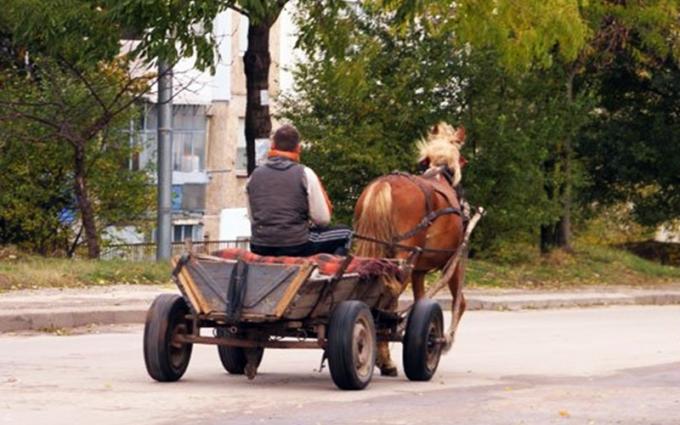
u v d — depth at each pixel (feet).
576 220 133.39
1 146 99.76
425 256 48.16
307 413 36.29
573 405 39.24
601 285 107.24
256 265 40.57
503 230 106.83
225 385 42.80
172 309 42.45
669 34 113.70
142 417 35.06
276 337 46.32
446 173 50.98
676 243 146.82
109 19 77.25
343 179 101.35
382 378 46.01
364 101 101.04
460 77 102.17
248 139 85.56
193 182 162.20
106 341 58.03
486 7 88.63
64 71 98.99
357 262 42.91
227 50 162.71
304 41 85.56
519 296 92.68
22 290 74.54
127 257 115.65
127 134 106.22
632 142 123.24
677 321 78.84
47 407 36.63
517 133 101.86
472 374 48.52
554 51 104.17
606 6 105.70
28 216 104.42
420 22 95.66
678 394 42.34
